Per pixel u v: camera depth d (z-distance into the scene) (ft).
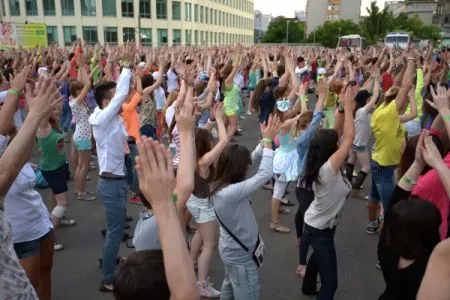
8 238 5.68
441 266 5.50
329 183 11.13
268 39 329.52
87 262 15.74
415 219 7.18
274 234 18.38
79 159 21.76
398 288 7.48
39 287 11.44
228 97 30.25
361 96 21.84
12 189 9.95
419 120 23.03
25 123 7.36
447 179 7.72
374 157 16.90
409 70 17.87
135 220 19.40
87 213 20.43
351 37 152.97
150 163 4.76
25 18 197.26
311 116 18.19
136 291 5.16
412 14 322.55
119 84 12.87
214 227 13.21
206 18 253.24
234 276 10.64
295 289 14.11
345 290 14.03
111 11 201.16
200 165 12.47
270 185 24.14
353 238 17.88
